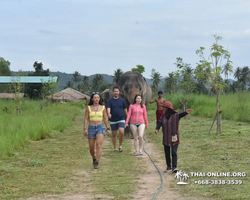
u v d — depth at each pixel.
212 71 13.09
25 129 13.91
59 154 10.80
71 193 6.66
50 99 31.41
